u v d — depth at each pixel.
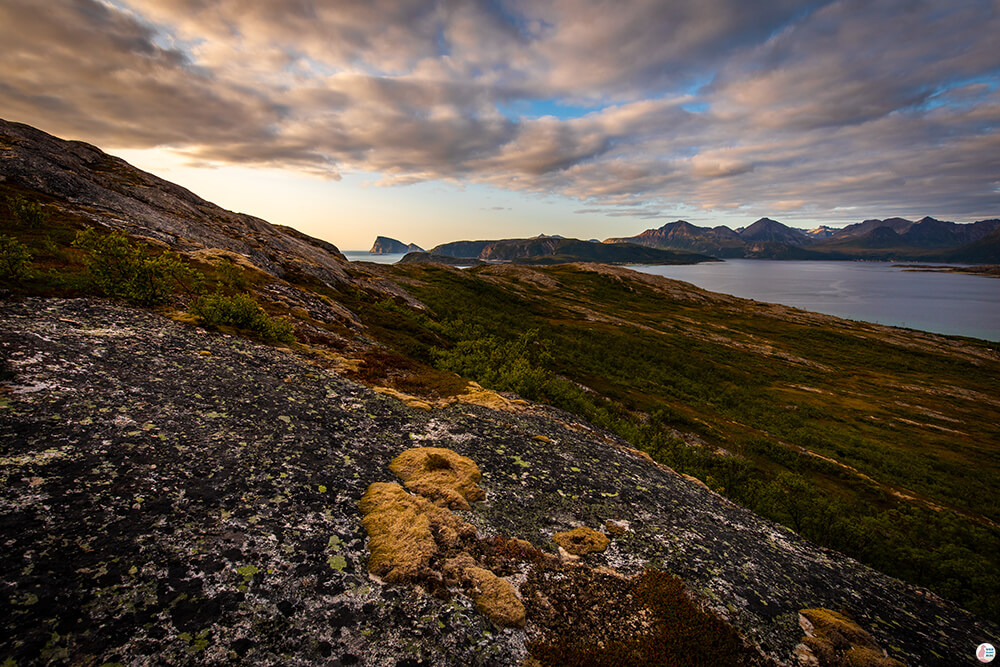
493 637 5.48
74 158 46.75
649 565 7.80
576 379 52.09
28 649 3.80
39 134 47.31
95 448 6.68
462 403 15.59
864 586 8.91
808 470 42.31
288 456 8.37
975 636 7.79
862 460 48.44
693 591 7.23
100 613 4.33
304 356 16.33
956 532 33.28
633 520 9.50
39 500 5.34
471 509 8.47
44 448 6.26
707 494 13.00
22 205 23.30
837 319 149.00
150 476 6.50
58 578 4.50
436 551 6.76
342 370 15.91
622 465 13.15
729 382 76.00
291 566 5.73
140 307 15.20
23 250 13.83
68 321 11.47
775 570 8.66
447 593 6.00
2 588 4.18
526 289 140.50
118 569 4.85
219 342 14.05
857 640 6.68
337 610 5.27
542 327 87.38
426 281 109.19
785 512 27.98
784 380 83.25
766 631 6.57
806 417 63.22
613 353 78.00
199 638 4.41
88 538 5.10
